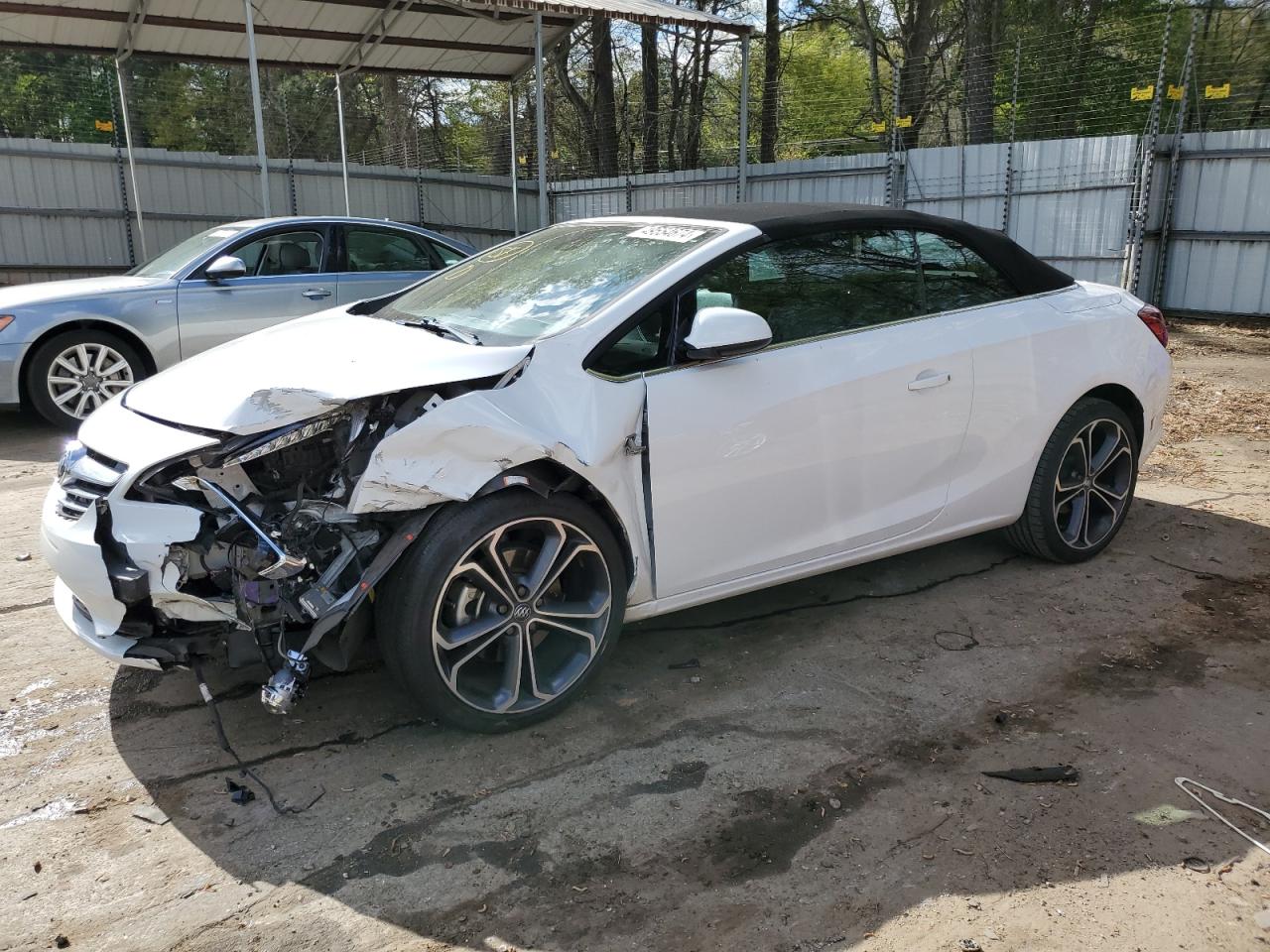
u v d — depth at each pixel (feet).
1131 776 9.13
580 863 8.00
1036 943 7.07
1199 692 10.71
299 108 78.89
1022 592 13.43
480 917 7.39
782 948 7.07
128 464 8.71
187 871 7.90
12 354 21.65
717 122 85.35
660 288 10.38
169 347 23.31
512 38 41.91
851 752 9.60
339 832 8.38
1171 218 41.52
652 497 10.01
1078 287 14.10
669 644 11.98
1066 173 41.93
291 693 8.54
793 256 11.35
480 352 9.59
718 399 10.28
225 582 8.89
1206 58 55.16
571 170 79.46
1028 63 55.62
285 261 24.94
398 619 8.93
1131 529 15.89
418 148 75.36
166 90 71.67
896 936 7.17
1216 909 7.41
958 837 8.29
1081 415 13.52
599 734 9.93
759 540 10.95
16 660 11.44
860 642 12.00
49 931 7.23
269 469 9.23
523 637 9.65
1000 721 10.14
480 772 9.26
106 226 48.83
